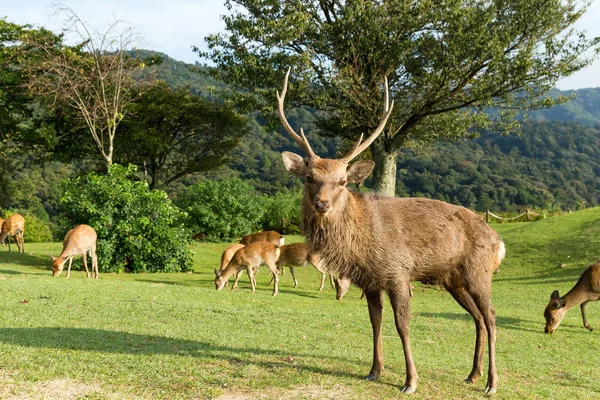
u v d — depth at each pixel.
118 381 4.70
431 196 56.69
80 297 9.34
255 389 4.78
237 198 27.59
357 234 5.12
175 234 17.52
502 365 6.87
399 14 20.06
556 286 15.70
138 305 8.90
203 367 5.27
